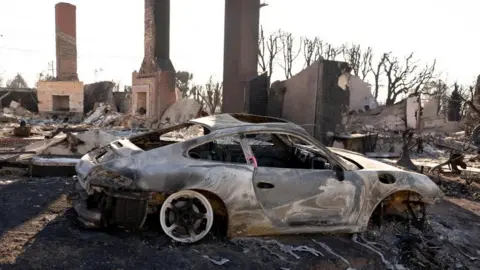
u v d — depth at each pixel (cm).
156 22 2019
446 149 1562
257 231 385
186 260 339
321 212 401
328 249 386
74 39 2995
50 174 664
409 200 462
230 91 1767
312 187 396
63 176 668
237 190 371
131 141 470
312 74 1299
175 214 373
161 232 395
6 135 1324
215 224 405
